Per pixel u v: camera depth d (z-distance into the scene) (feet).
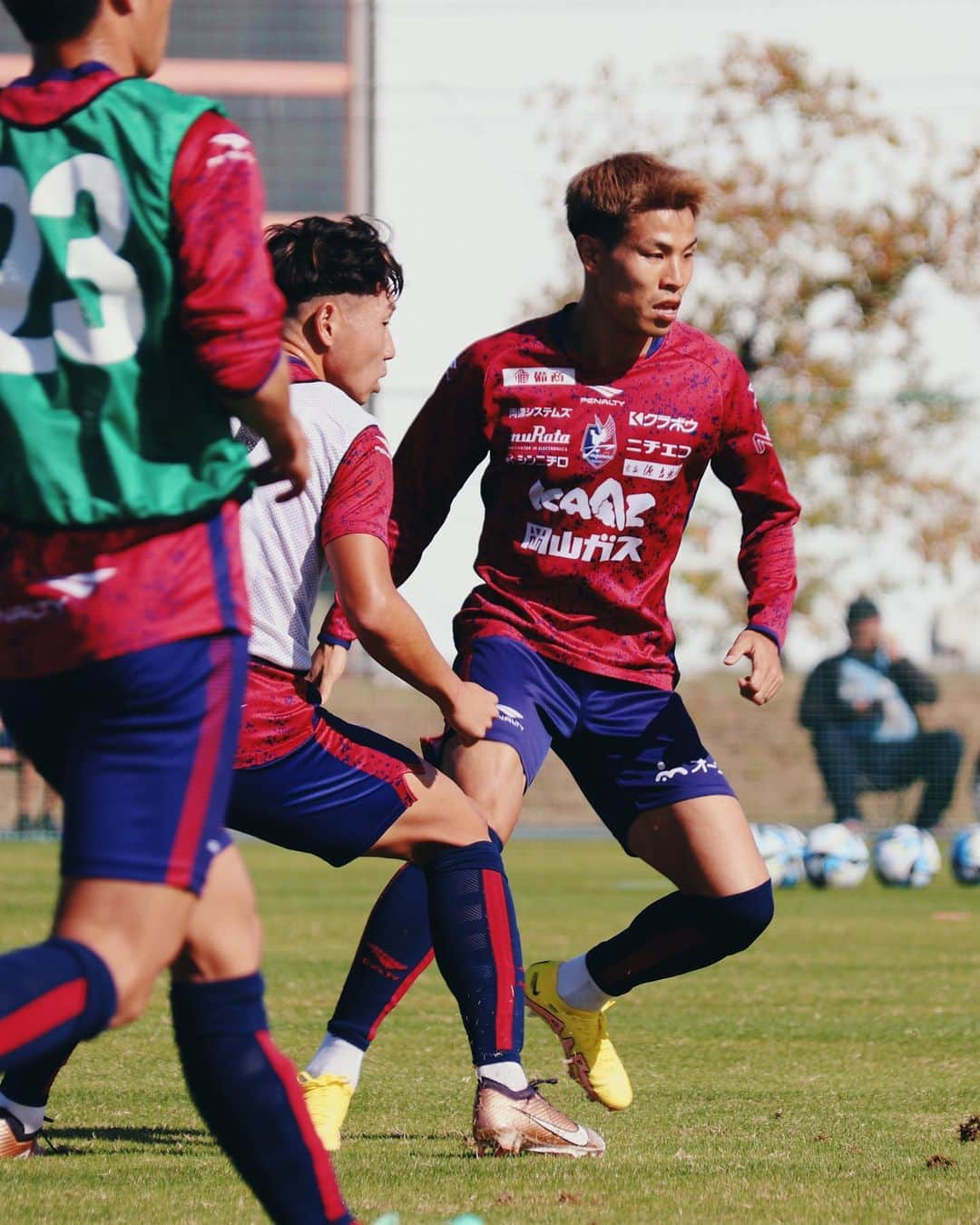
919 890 152.46
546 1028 74.02
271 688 44.45
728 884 51.75
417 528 56.34
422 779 46.32
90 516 29.30
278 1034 68.08
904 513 253.03
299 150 330.95
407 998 83.30
